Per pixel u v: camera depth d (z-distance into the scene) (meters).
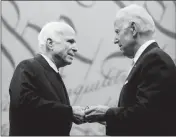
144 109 2.38
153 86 2.40
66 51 2.73
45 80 2.60
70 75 5.22
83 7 5.34
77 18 5.32
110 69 5.27
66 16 5.30
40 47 2.77
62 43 2.72
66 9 5.31
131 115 2.42
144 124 2.43
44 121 2.54
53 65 2.71
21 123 2.53
